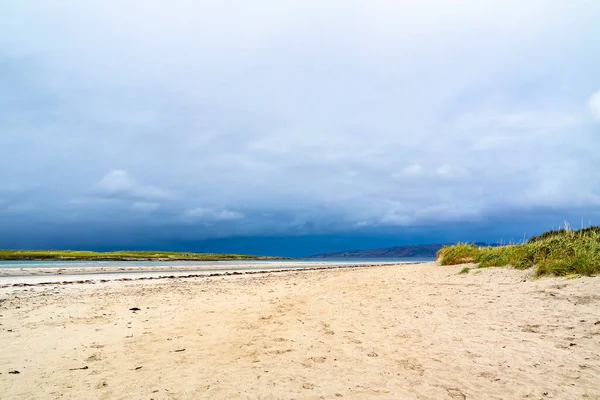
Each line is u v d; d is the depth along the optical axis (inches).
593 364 176.7
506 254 579.5
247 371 184.9
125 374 181.8
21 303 403.9
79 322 298.8
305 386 164.9
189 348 225.0
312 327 273.7
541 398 145.4
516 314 276.8
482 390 155.3
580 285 333.1
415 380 168.6
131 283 682.8
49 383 170.1
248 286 591.2
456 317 283.7
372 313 317.4
